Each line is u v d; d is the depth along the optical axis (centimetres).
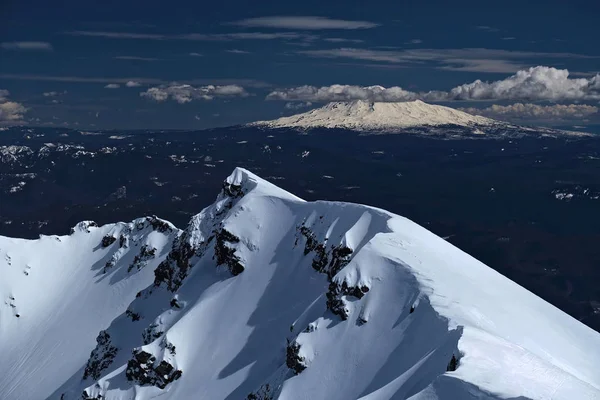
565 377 8806
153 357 16750
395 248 13925
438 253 14588
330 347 12581
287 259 17862
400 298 12444
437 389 8056
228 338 16625
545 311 14350
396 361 11162
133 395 16375
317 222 17712
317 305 14425
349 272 13438
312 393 11981
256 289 17675
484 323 11612
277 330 16012
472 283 13625
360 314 12712
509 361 8938
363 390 11175
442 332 10750
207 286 19138
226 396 14888
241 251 18925
